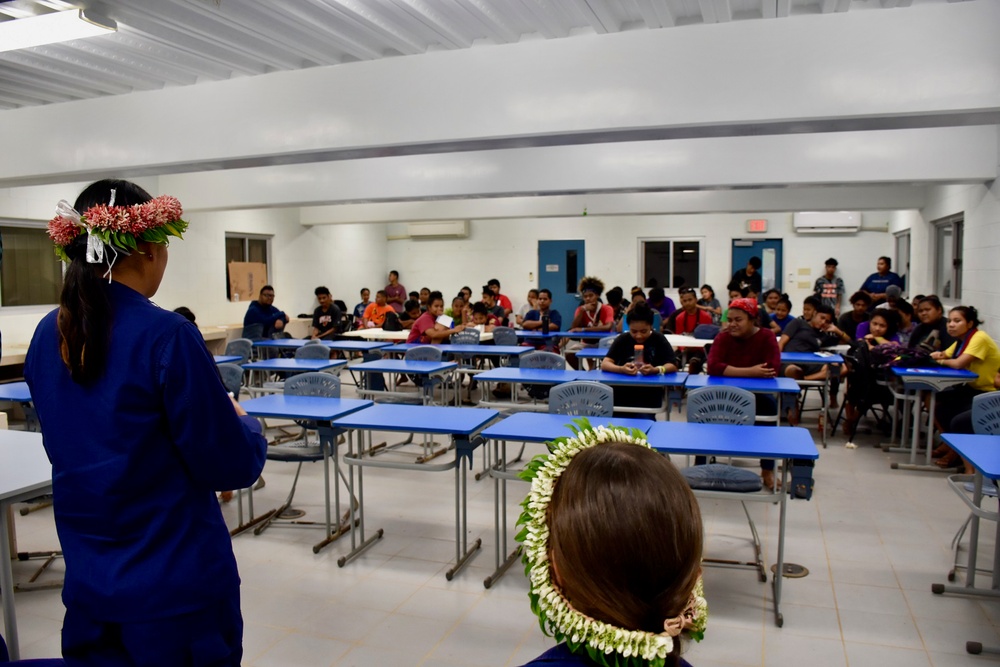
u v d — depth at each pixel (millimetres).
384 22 4207
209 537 1390
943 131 6207
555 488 734
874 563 3326
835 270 11008
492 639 2672
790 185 6684
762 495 2820
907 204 8711
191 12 4031
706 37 4164
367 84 4836
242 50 4648
